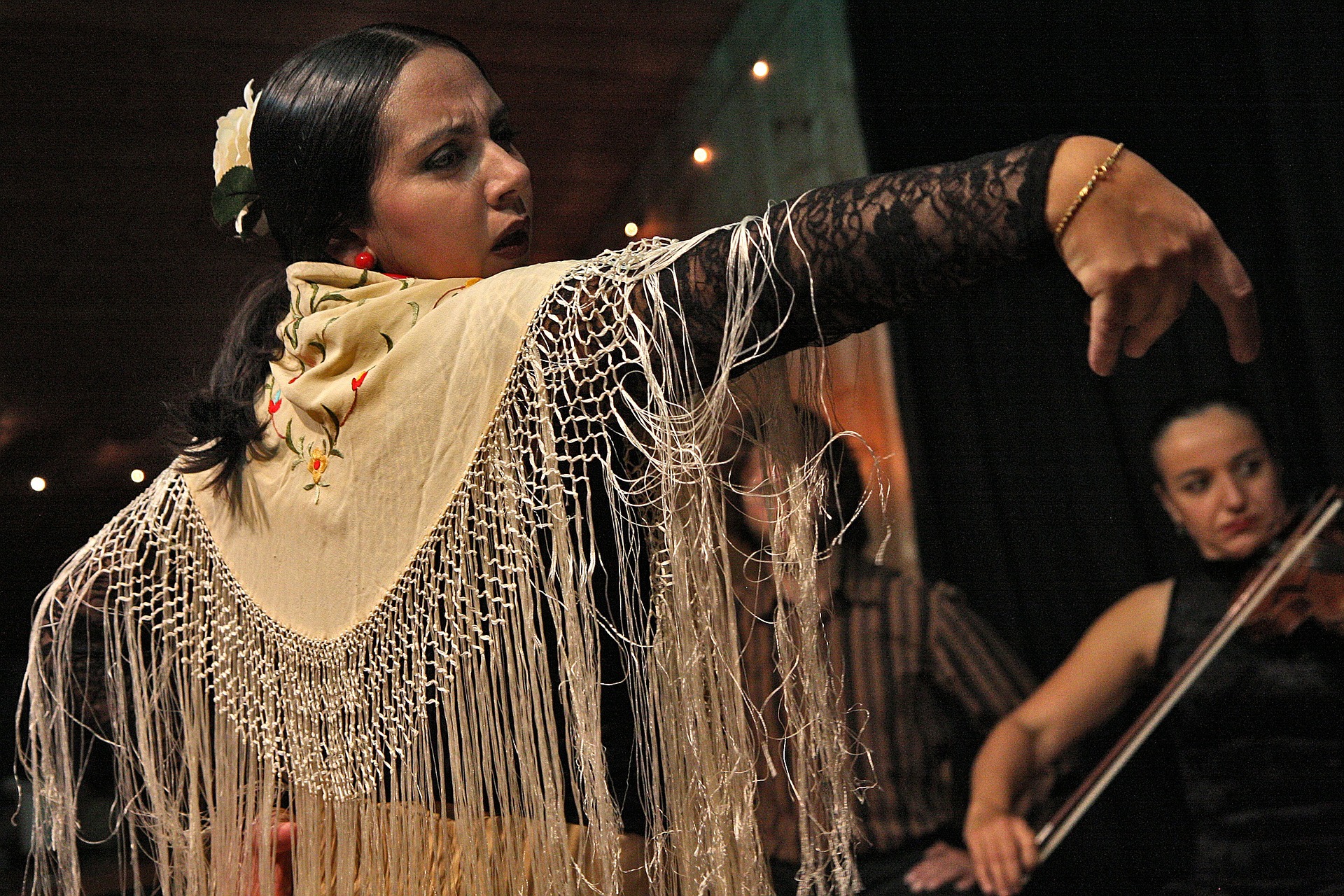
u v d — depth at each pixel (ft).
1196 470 6.06
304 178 2.77
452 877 2.41
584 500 2.31
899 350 8.27
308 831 2.63
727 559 2.18
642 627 2.38
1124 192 1.70
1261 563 5.96
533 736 2.29
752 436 2.32
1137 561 7.34
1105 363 1.72
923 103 8.21
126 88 7.92
